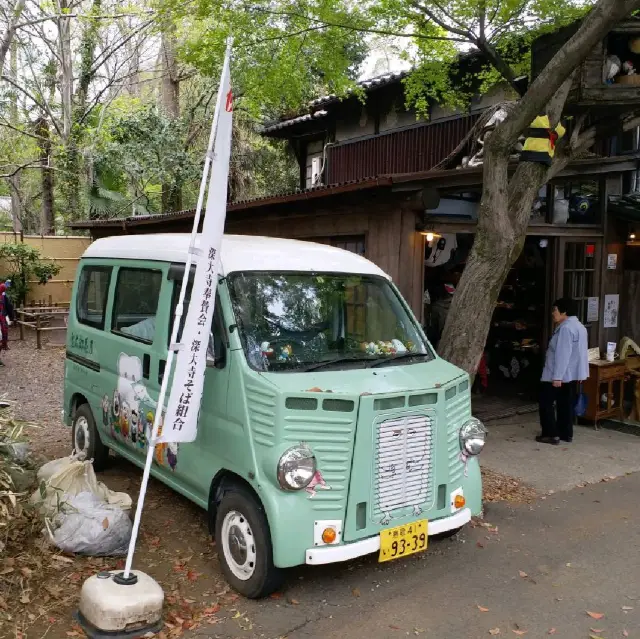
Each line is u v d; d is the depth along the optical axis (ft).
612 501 18.65
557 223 28.07
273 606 12.31
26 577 12.61
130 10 48.21
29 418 26.11
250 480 12.00
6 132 63.10
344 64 29.35
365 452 11.87
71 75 57.21
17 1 43.96
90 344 18.80
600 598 13.08
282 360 12.93
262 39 26.94
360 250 26.30
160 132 58.03
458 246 29.48
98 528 13.70
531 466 21.50
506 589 13.34
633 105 19.27
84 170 57.82
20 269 55.06
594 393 26.48
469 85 33.04
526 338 32.94
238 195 62.18
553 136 18.79
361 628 11.68
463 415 14.01
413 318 15.75
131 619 10.95
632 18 19.38
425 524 12.64
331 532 11.64
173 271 14.79
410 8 25.61
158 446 15.31
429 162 39.09
